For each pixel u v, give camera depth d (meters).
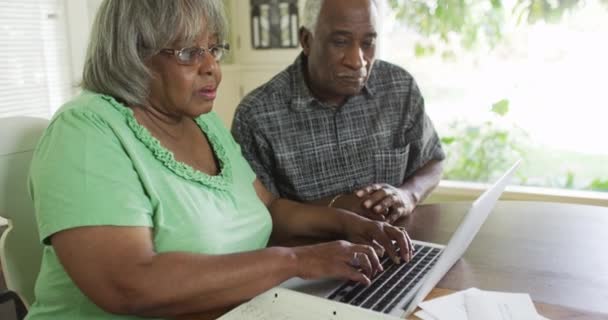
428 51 2.63
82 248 0.78
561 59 2.38
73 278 0.79
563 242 1.15
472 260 1.04
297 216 1.24
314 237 1.22
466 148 2.64
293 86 1.54
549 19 2.36
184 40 0.90
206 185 1.01
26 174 1.16
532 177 2.54
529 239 1.17
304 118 1.53
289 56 2.93
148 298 0.76
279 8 2.88
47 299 0.92
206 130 1.15
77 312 0.89
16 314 1.12
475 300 0.84
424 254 1.07
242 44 3.04
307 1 1.48
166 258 0.79
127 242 0.79
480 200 0.92
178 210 0.92
